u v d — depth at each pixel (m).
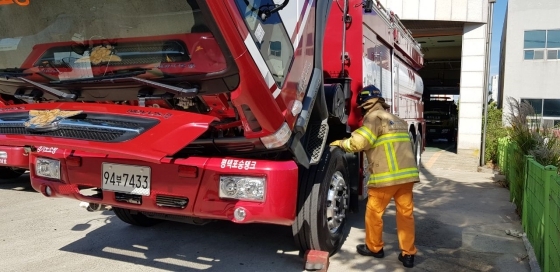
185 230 5.07
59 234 4.89
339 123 4.70
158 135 2.96
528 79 22.62
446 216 6.00
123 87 3.16
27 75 3.42
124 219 4.89
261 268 4.00
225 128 3.24
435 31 14.54
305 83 3.58
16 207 6.03
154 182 3.49
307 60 3.64
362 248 4.40
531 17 22.41
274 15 3.07
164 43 2.89
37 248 4.43
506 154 8.32
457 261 4.29
